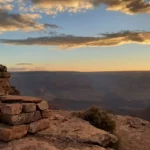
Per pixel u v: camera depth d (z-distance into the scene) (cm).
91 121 1454
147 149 1323
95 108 1544
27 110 1114
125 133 1547
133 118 1977
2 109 1073
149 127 1741
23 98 1210
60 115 1561
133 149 1301
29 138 1062
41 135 1123
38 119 1189
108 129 1439
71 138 1108
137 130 1634
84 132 1188
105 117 1473
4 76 1575
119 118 1939
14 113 1040
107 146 1166
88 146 1070
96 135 1158
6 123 1053
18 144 973
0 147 938
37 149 955
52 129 1207
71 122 1370
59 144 1058
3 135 990
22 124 1085
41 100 1237
